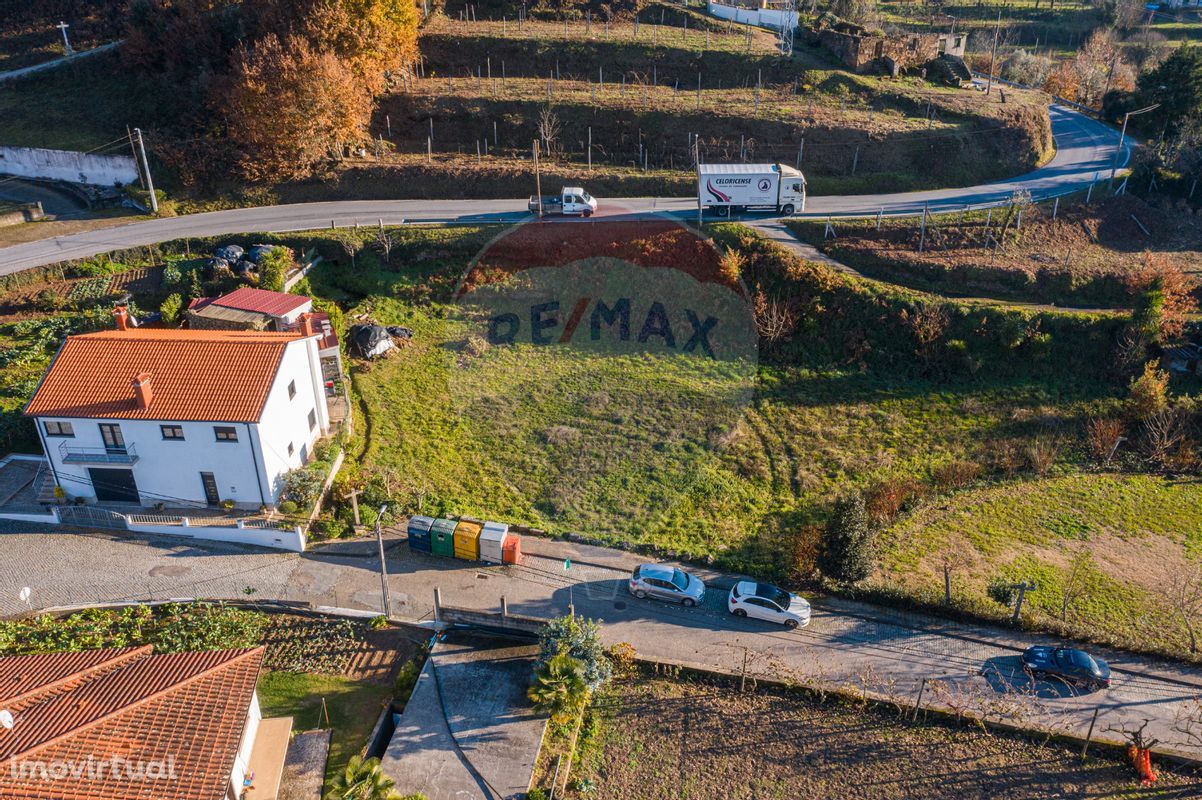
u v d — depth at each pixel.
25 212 60.62
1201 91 69.44
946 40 81.69
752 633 33.47
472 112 70.69
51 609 32.62
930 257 54.94
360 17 67.69
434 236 56.47
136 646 31.19
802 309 51.97
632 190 63.22
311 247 56.44
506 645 31.94
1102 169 65.81
